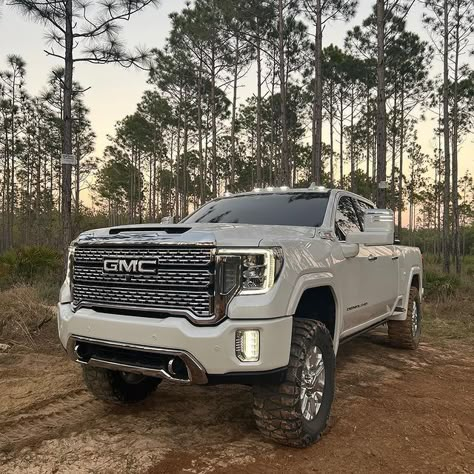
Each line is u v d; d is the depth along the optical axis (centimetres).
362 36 2445
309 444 333
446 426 381
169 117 3928
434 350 673
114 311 330
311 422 338
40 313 729
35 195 3788
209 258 293
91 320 328
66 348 353
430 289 1177
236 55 2631
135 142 4594
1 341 637
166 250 307
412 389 482
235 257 295
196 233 302
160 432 361
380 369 560
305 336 327
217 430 366
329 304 394
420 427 378
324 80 3228
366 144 3994
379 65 1241
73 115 2786
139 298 317
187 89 3372
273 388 315
